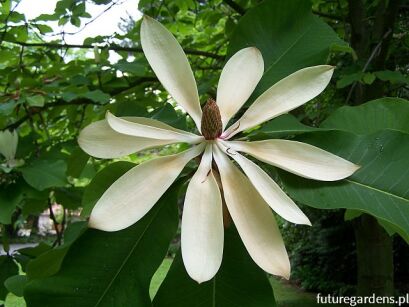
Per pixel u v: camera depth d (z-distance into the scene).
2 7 0.82
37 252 0.52
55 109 0.78
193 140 0.27
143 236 0.27
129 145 0.25
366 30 0.76
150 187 0.25
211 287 0.27
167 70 0.27
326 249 1.99
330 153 0.26
